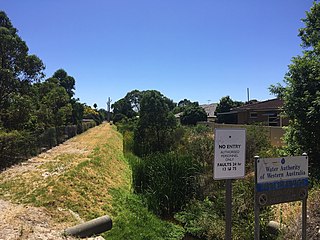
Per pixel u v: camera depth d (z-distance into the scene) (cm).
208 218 926
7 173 1388
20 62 2155
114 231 830
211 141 1339
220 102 4097
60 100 3144
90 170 1376
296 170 454
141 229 870
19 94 2066
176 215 1009
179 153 1387
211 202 1006
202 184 1098
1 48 2086
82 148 2391
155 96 2242
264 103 3055
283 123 2380
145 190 1173
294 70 1034
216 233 855
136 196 1170
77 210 893
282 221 703
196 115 4153
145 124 2209
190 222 941
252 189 866
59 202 905
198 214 969
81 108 4606
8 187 1080
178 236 876
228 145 446
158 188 1086
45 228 702
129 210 1015
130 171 1723
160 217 1031
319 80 984
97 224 698
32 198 913
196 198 1079
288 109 1037
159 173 1137
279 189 441
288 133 1059
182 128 2219
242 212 831
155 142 2173
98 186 1184
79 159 1730
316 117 940
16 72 2156
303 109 980
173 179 1096
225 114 3894
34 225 708
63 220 788
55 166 1520
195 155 1293
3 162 1577
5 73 1997
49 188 1025
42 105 2641
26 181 1177
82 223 732
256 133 1330
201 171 1143
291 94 1034
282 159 443
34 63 2202
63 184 1086
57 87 3275
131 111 7656
